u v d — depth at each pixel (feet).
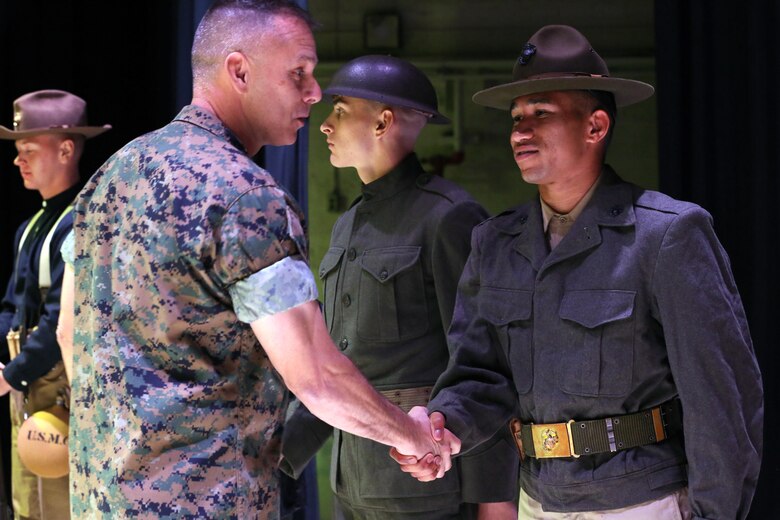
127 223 7.29
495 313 9.16
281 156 15.37
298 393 7.15
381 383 10.69
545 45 9.14
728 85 14.90
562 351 8.69
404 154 11.14
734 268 14.89
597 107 9.04
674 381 8.42
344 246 11.25
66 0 18.80
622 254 8.56
